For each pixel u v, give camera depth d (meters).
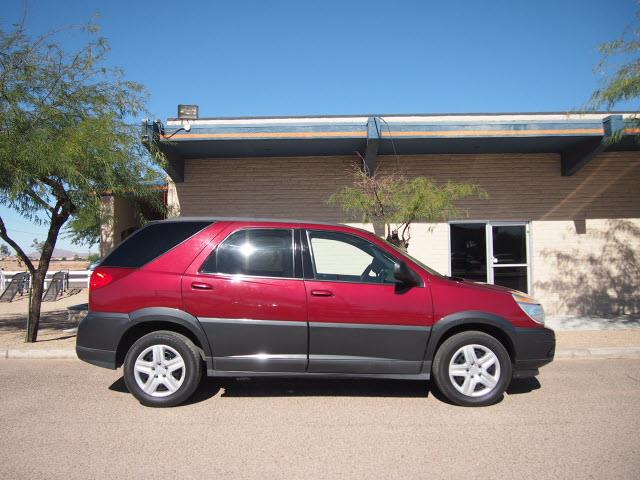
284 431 4.71
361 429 4.78
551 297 11.83
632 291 11.89
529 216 11.88
